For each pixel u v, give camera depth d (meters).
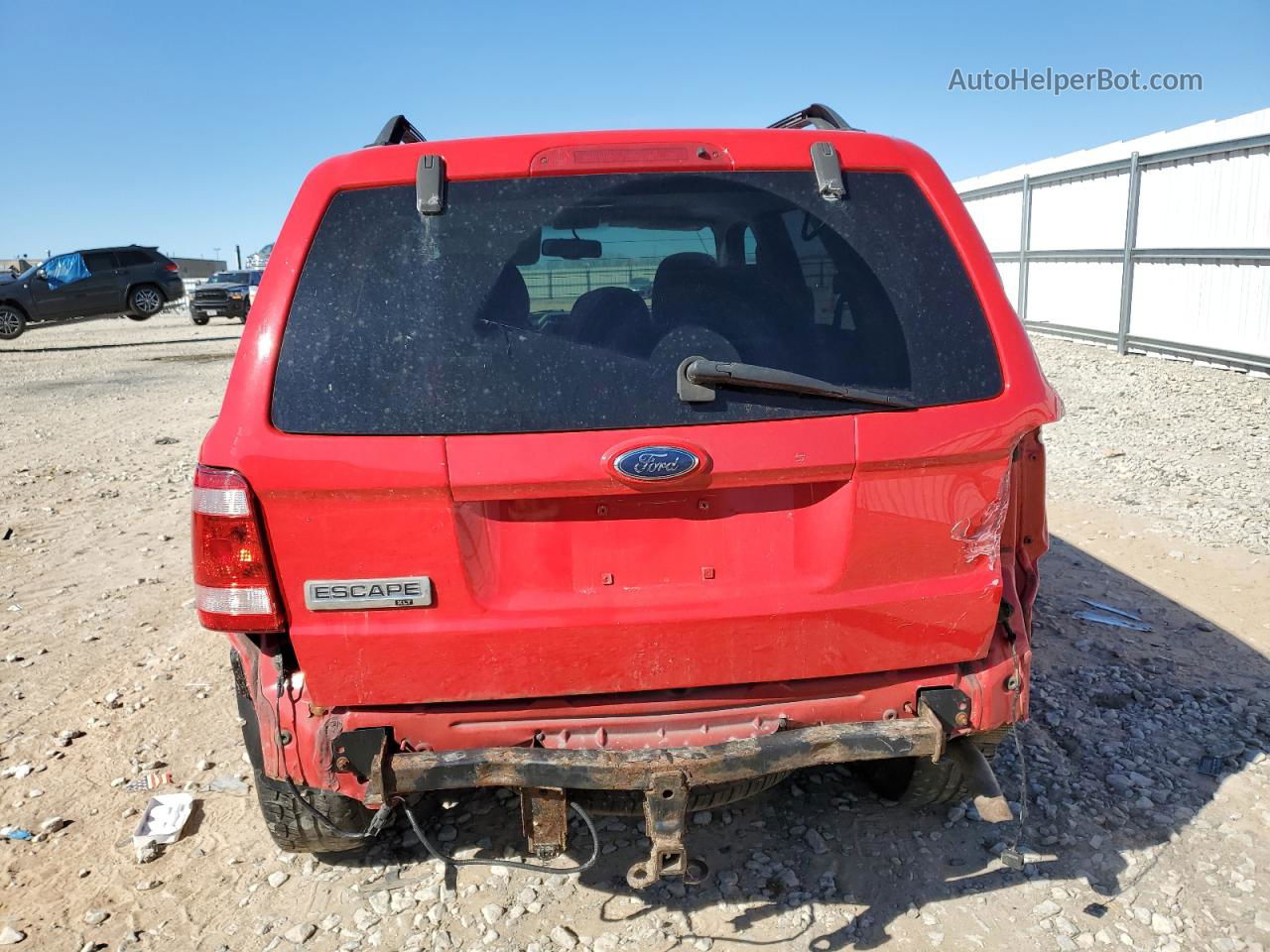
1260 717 3.83
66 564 6.47
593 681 2.35
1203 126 12.08
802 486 2.33
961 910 2.79
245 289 31.80
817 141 2.44
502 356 2.23
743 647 2.36
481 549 2.28
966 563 2.41
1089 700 3.99
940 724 2.44
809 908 2.81
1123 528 6.32
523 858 3.08
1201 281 12.48
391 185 2.31
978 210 19.12
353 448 2.17
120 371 18.88
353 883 3.01
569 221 2.32
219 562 2.21
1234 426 9.22
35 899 3.00
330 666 2.29
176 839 3.27
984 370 2.36
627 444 2.19
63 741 3.97
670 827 2.29
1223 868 2.93
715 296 2.34
